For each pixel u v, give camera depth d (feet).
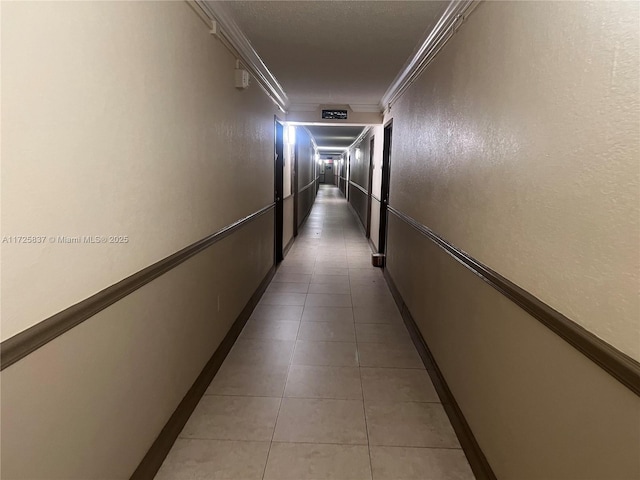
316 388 8.27
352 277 17.06
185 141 6.52
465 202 6.64
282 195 19.34
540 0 4.25
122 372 4.83
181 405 6.80
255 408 7.53
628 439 2.86
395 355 9.86
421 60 10.31
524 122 4.55
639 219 2.80
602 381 3.15
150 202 5.34
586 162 3.40
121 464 4.91
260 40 9.82
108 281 4.41
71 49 3.67
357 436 6.79
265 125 14.21
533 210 4.30
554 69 3.93
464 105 6.80
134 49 4.81
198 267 7.44
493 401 5.36
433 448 6.55
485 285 5.73
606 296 3.12
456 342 7.09
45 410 3.54
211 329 8.39
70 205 3.73
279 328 11.41
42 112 3.34
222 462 6.12
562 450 3.69
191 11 6.66
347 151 55.88
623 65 2.98
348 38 9.57
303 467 6.06
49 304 3.51
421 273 10.14
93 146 4.05
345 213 41.11
